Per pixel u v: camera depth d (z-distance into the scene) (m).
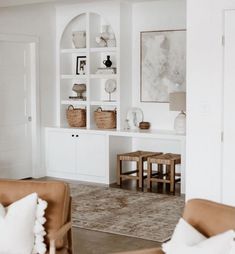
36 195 3.65
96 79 8.70
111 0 7.97
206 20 5.05
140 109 8.46
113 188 7.79
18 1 7.58
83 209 6.54
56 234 3.59
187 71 5.18
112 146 8.19
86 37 8.45
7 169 8.23
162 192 7.50
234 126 4.99
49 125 8.80
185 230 3.00
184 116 7.72
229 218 3.03
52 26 8.73
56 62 8.81
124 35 8.26
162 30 8.19
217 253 2.78
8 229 3.50
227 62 4.98
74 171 8.50
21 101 8.41
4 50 8.06
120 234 5.54
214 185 5.13
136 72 8.46
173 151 8.27
